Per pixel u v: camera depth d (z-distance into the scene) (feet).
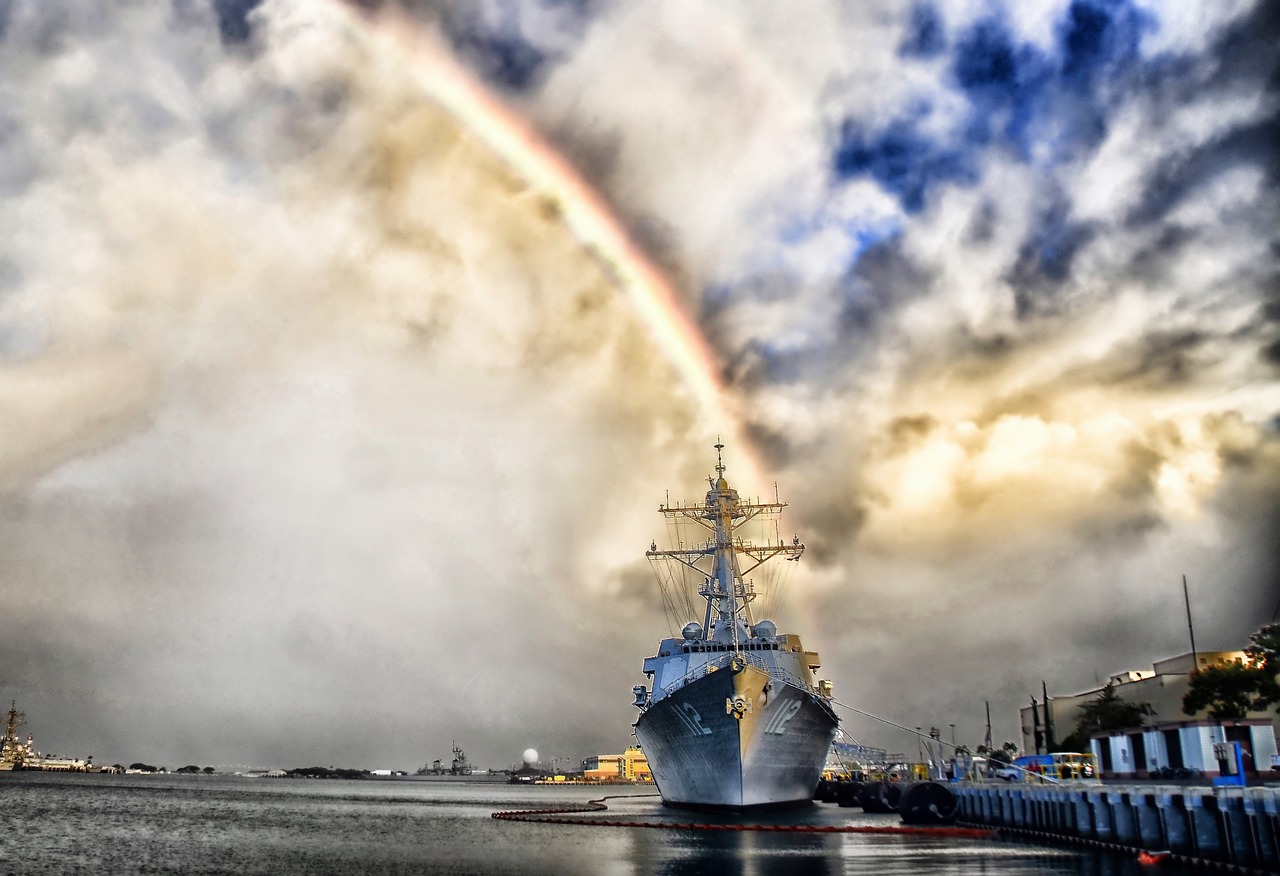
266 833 324.19
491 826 345.51
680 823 282.97
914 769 388.57
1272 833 129.90
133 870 218.18
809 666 304.09
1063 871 162.40
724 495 329.93
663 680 290.97
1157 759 215.51
